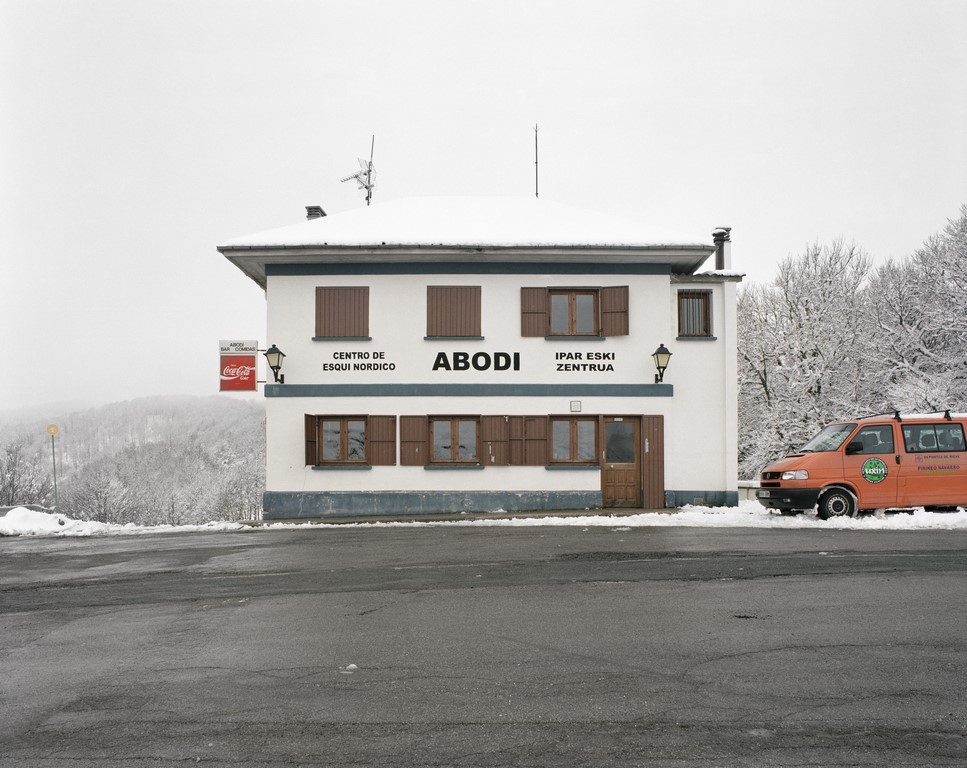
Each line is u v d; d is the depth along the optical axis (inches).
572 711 186.1
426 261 721.6
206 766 160.2
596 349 718.5
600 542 468.8
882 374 1190.3
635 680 207.6
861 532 489.7
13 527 637.3
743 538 470.3
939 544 431.5
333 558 429.4
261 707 192.9
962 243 1141.1
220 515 2546.8
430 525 607.2
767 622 265.4
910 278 1267.2
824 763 156.2
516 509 707.4
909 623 261.9
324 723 181.6
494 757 161.3
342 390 716.0
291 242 700.7
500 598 310.5
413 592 327.0
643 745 166.1
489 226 751.7
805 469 554.9
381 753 164.4
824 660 222.7
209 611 301.4
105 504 2365.9
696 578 344.2
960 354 1085.1
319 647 245.1
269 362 712.4
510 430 714.2
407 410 716.0
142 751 168.4
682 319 733.9
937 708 185.5
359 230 740.0
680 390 721.0
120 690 208.4
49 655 244.7
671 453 713.6
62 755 167.0
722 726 175.8
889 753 160.7
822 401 1227.2
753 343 1349.7
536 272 722.2
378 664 225.8
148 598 332.2
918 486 553.6
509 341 721.0
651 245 696.4
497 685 205.5
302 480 711.1
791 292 1344.7
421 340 720.3
